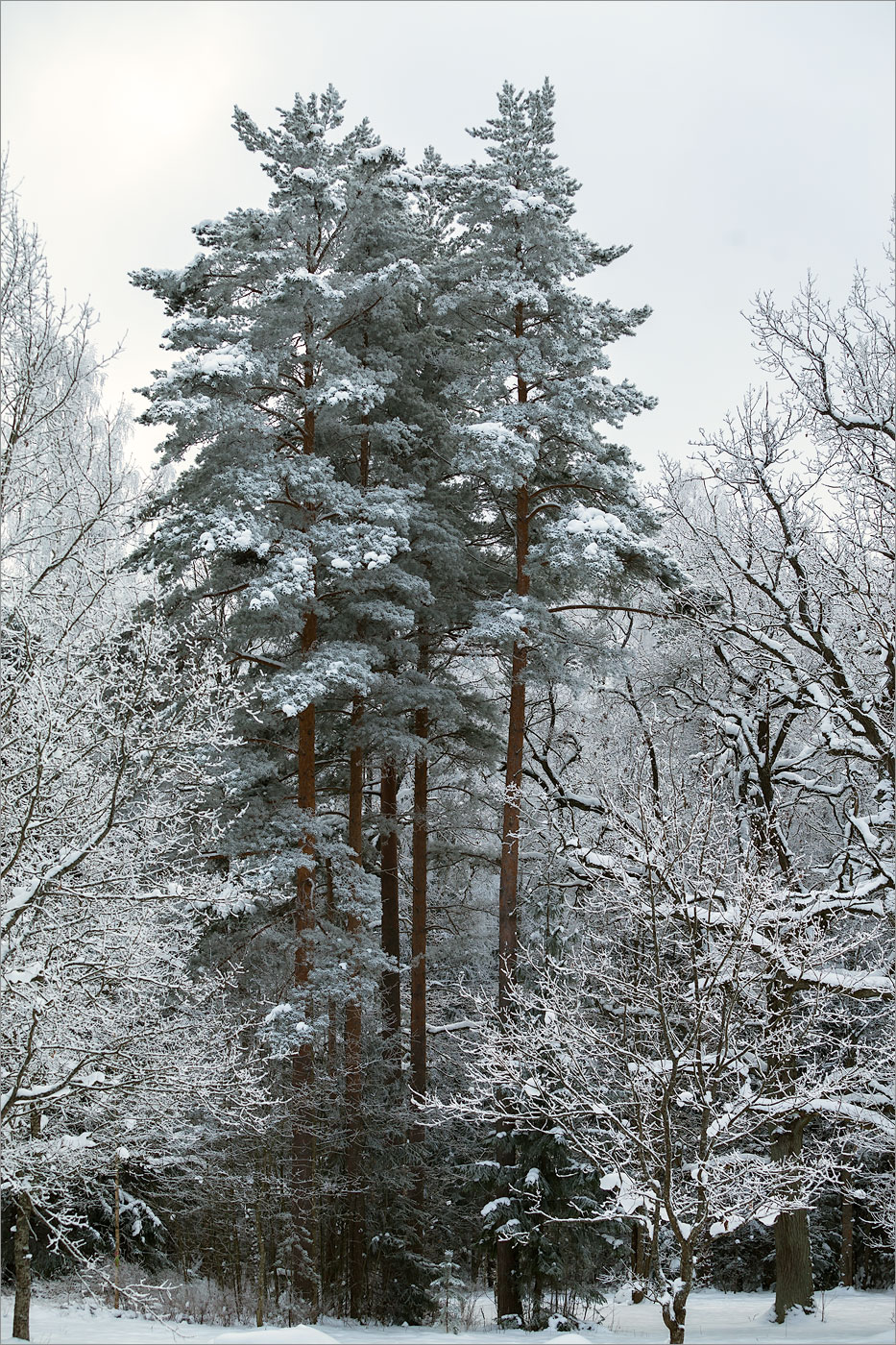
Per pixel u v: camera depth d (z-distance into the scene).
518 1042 14.90
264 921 18.06
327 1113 18.86
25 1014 11.66
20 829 11.67
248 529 16.38
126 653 13.39
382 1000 22.22
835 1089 14.34
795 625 17.81
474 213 20.44
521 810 20.41
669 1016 14.26
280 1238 18.89
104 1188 15.81
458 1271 18.64
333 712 20.27
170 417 16.45
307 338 18.62
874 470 17.45
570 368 20.20
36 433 12.48
